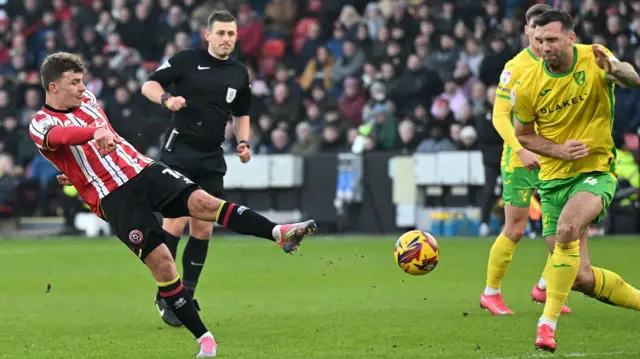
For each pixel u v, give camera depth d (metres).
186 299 19.28
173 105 23.81
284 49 66.50
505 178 25.80
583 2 58.19
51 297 31.03
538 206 49.09
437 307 27.19
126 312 27.42
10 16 72.56
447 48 58.66
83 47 67.56
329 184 56.47
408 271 21.22
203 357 19.25
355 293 30.80
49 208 62.12
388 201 55.53
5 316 26.69
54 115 19.62
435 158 54.31
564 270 19.30
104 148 18.31
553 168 21.09
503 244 25.66
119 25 67.12
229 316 25.95
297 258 43.00
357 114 59.25
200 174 25.45
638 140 52.84
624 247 44.41
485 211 53.06
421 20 61.25
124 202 19.42
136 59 65.44
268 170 56.88
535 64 21.22
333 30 67.38
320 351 20.23
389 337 21.97
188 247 25.73
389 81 59.12
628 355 19.08
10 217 60.91
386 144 57.03
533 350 19.91
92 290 32.88
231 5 67.75
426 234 21.36
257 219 18.86
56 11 72.50
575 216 19.55
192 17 67.38
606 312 25.67
